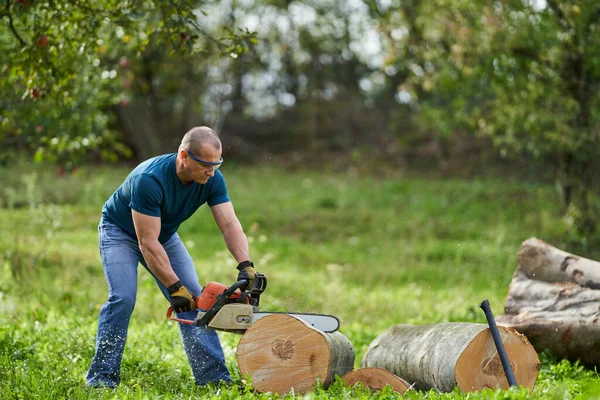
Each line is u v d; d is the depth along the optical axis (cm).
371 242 2162
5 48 1015
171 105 3794
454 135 3712
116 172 3073
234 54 830
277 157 3994
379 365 732
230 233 664
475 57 1842
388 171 3628
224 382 666
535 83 1817
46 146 1257
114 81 1329
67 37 877
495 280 1566
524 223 2178
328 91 4309
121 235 677
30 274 1157
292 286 1409
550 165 2192
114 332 662
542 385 685
